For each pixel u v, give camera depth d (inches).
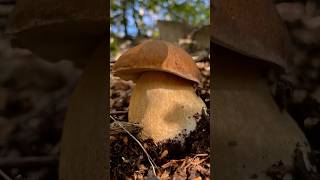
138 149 9.6
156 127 9.6
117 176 9.3
